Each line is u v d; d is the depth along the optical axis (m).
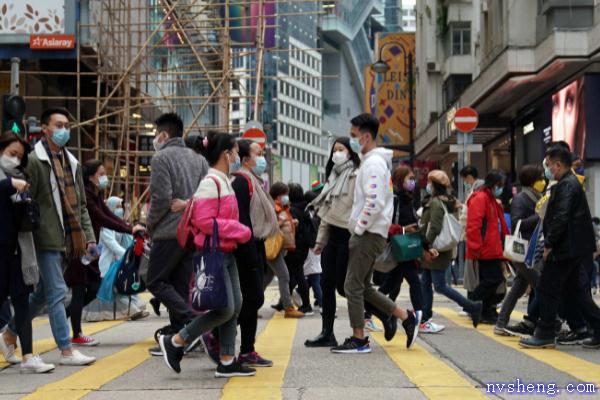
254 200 7.13
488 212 9.60
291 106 118.94
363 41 155.88
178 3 24.73
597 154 22.84
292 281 12.17
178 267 7.18
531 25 26.41
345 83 151.88
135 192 24.12
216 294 5.57
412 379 5.83
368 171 6.99
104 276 9.41
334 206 7.41
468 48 42.12
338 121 146.88
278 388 5.46
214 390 5.43
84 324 10.52
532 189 8.75
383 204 6.98
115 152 23.34
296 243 11.88
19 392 5.47
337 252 7.55
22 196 6.23
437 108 46.81
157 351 7.34
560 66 23.42
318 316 11.82
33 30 23.44
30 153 6.75
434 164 47.22
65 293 6.85
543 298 7.63
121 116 26.22
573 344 8.00
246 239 5.65
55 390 5.49
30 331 6.42
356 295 7.23
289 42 118.06
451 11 41.78
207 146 5.83
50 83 25.61
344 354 7.23
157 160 7.03
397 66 52.62
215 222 5.59
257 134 18.11
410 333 7.52
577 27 23.42
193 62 33.28
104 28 24.17
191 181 7.16
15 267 6.32
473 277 10.29
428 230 9.33
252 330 6.49
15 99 11.91
